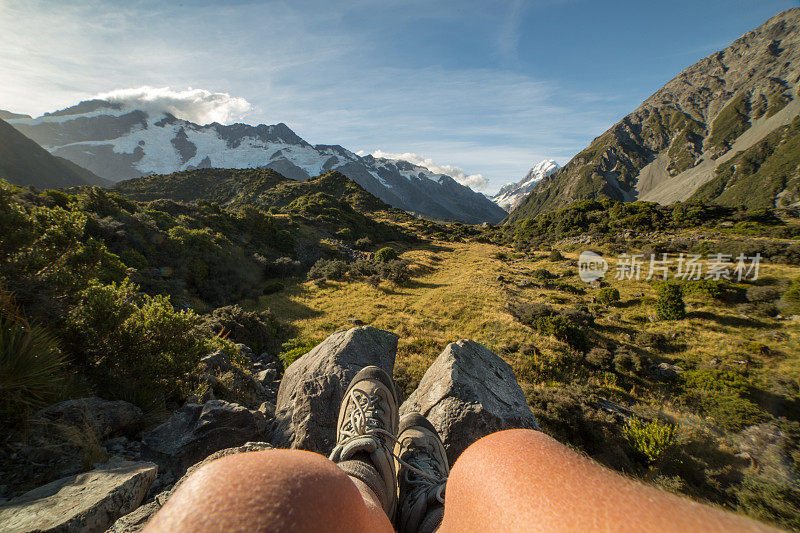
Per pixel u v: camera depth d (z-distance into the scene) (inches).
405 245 2194.9
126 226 999.6
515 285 1194.0
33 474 91.8
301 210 2402.8
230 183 4340.6
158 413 147.7
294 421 148.2
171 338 171.6
